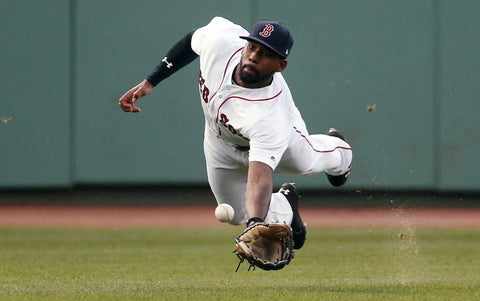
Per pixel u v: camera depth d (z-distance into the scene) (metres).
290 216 21.12
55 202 56.31
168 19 53.94
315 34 53.56
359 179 53.91
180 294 18.39
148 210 56.06
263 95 18.12
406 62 53.50
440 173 53.53
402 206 54.12
